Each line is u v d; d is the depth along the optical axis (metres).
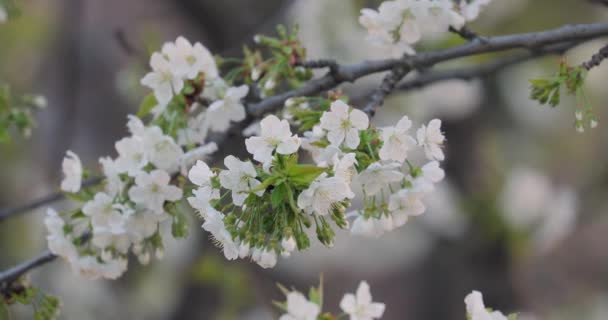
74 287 8.77
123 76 6.75
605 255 10.55
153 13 8.14
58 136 8.23
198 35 8.02
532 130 8.95
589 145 10.08
